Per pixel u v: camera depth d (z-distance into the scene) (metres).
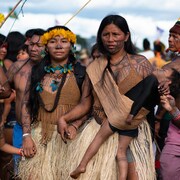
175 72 6.41
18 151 6.50
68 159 6.21
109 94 5.99
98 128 6.11
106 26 5.99
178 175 6.43
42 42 6.48
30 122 6.55
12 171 7.60
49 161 6.38
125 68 6.01
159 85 5.92
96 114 6.16
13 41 8.88
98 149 6.03
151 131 6.26
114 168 6.03
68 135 6.16
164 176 6.49
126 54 6.10
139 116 5.99
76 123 6.27
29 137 6.46
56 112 6.42
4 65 8.73
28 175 6.45
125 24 6.01
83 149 6.08
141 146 6.11
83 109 6.26
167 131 6.73
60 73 6.45
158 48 10.68
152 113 6.20
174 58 6.75
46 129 6.45
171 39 6.70
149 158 6.14
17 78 7.26
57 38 6.38
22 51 8.89
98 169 6.03
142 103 5.88
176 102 6.38
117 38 5.97
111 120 5.94
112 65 6.08
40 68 6.48
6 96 7.06
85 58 15.12
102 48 6.11
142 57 6.08
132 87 5.96
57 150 6.38
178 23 6.69
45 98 6.43
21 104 7.16
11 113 8.41
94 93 6.15
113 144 6.03
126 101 5.90
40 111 6.50
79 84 6.43
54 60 6.48
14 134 7.28
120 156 6.00
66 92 6.41
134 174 6.07
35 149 6.43
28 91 6.61
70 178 6.14
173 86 6.32
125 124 5.93
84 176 6.04
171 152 6.43
